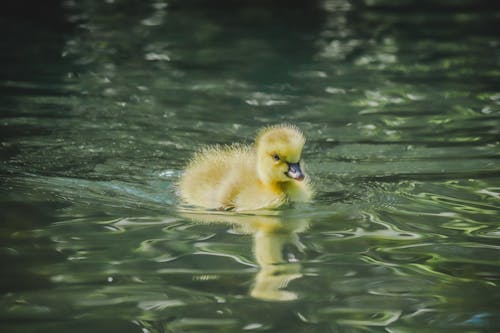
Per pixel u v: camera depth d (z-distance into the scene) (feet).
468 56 62.23
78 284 26.23
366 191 36.04
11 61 59.36
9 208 33.09
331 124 46.11
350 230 31.55
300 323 23.72
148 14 77.97
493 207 33.76
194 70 57.88
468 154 40.78
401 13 80.02
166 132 44.32
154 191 36.22
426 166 39.17
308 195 35.88
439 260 28.53
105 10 79.05
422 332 23.29
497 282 26.76
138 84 53.93
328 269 27.71
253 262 28.19
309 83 54.80
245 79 55.67
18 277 26.66
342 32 71.10
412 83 54.95
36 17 75.10
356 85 54.39
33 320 23.79
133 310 24.50
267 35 69.77
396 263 28.27
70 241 29.84
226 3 83.92
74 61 59.77
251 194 35.55
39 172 37.83
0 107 48.16
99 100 50.03
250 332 23.15
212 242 30.25
